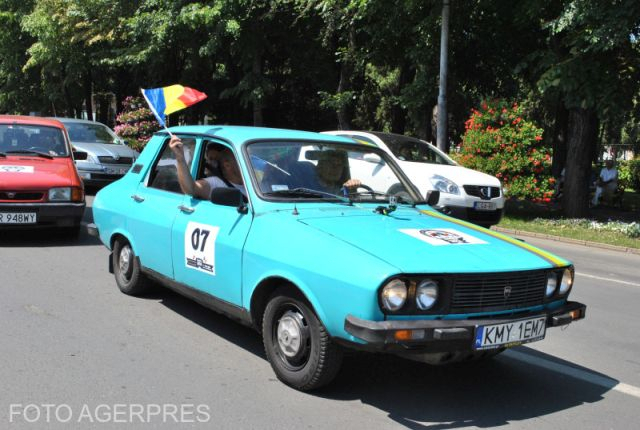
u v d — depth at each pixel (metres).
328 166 4.86
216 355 4.56
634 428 3.67
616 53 13.14
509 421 3.70
